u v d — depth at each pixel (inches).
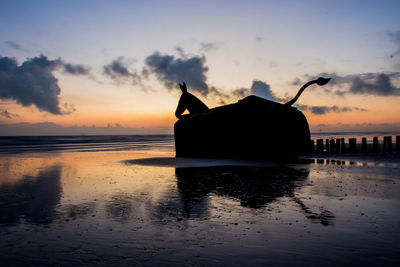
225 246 177.3
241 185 384.5
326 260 156.2
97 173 526.6
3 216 249.9
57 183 420.5
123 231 208.2
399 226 209.5
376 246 174.1
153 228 214.1
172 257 162.6
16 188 382.3
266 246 176.2
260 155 747.4
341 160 677.9
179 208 270.4
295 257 160.2
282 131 778.8
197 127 841.5
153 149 1395.2
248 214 246.4
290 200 294.0
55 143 2113.7
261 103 774.5
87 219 239.5
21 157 921.5
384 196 306.2
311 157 765.3
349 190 339.0
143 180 440.1
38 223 229.6
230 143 773.3
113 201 302.5
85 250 174.9
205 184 396.8
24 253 171.6
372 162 626.8
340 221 222.5
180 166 622.8
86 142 2374.5
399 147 817.5
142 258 162.1
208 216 242.8
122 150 1317.7
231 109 786.8
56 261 160.4
